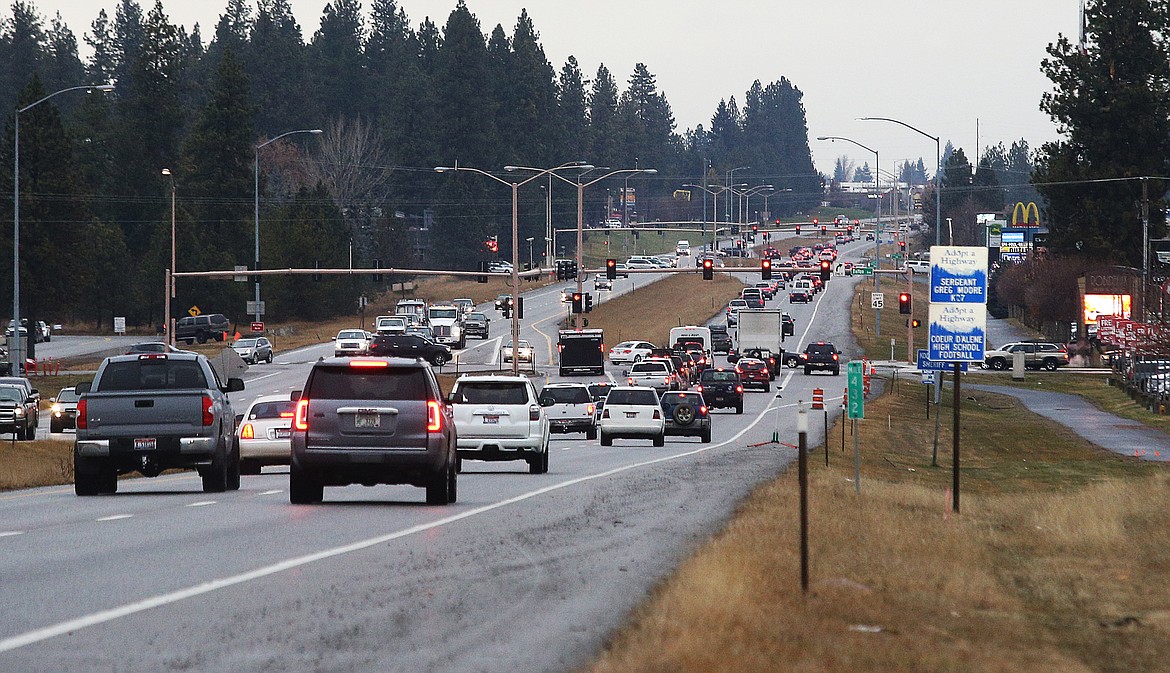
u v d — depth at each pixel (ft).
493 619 72.33
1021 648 72.28
